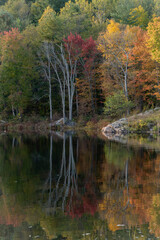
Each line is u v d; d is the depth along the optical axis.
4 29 51.75
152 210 8.20
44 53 41.97
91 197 9.53
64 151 19.83
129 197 9.36
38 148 21.69
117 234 6.72
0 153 19.55
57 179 12.11
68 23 46.28
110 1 63.53
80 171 13.47
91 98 43.06
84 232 6.93
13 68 43.06
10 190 10.55
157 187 10.44
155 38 28.53
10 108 48.00
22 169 14.33
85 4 61.41
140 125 32.25
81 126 40.78
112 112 38.91
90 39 41.16
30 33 44.94
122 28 41.03
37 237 6.72
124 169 13.46
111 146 21.30
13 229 7.16
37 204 8.98
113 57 38.03
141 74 36.47
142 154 17.34
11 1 66.94
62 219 7.75
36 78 45.81
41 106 47.50
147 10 59.00
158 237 6.52
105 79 39.44
